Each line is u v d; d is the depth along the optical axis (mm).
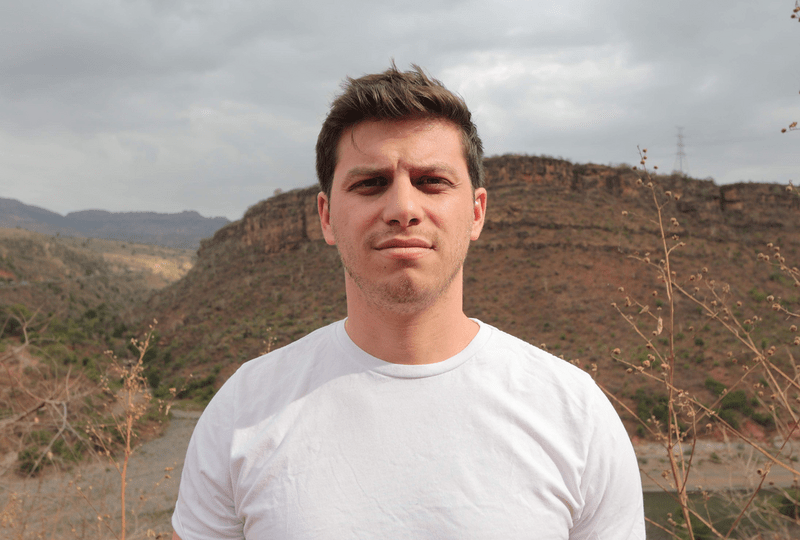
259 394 1046
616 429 1023
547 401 986
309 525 865
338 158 1029
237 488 972
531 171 66688
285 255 73812
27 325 3779
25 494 3090
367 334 1006
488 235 58812
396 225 919
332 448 925
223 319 61000
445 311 984
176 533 1061
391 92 947
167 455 12023
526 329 42875
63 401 3096
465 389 962
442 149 968
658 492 12898
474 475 880
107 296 102500
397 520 857
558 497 908
